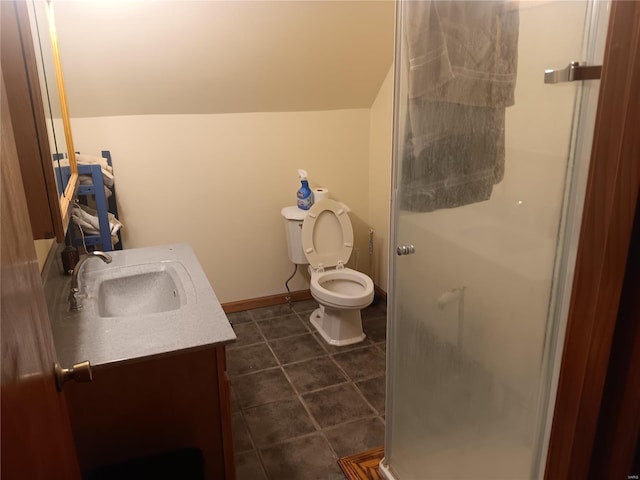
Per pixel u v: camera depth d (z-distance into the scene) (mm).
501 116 1210
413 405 1807
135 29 2432
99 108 2797
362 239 3693
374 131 3424
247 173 3248
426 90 1474
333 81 3090
